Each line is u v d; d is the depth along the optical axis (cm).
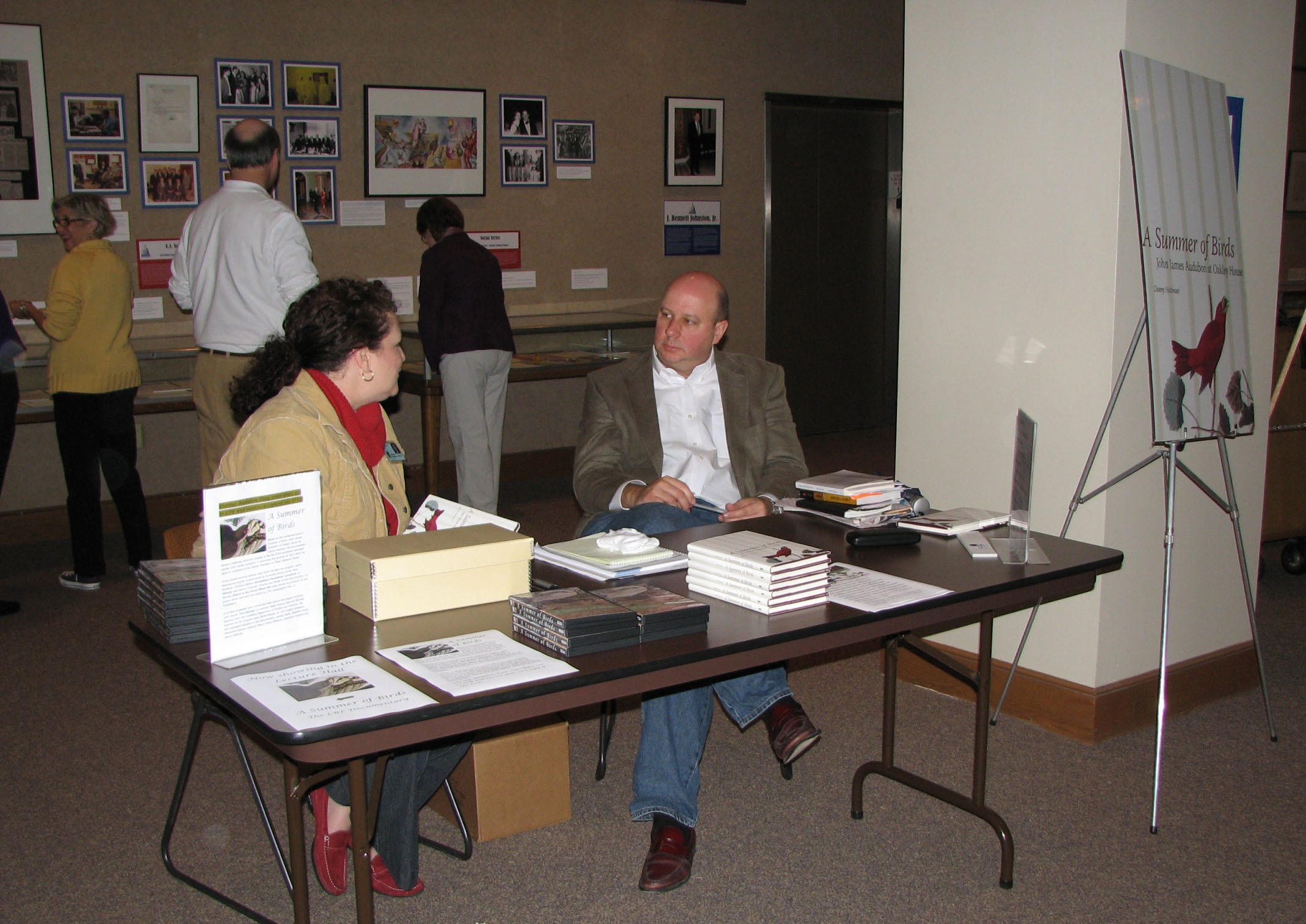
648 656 162
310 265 398
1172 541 266
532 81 629
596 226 666
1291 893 228
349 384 223
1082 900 225
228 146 399
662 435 300
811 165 758
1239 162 316
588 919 219
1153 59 280
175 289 422
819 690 344
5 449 413
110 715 324
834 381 810
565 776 260
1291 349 331
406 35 587
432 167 604
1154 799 253
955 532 239
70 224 426
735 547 198
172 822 232
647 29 665
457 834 256
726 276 726
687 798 234
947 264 327
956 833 254
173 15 527
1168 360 269
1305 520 461
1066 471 304
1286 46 323
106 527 544
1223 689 335
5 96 496
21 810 265
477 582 187
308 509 167
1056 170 296
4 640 390
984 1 307
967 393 326
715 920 219
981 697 236
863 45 756
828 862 241
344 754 136
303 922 176
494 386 521
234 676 152
